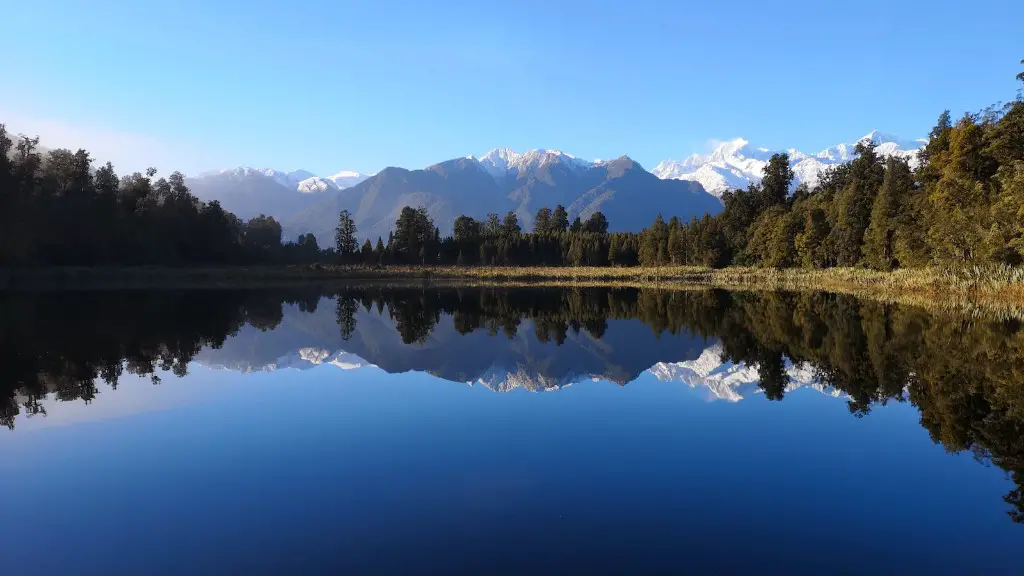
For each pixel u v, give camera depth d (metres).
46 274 67.31
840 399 13.52
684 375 16.72
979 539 6.75
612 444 10.38
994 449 9.92
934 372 16.05
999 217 34.97
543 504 7.75
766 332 25.48
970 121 44.16
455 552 6.44
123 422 11.87
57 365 18.00
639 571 6.01
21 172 68.88
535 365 18.66
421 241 122.38
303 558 6.36
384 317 34.59
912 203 49.25
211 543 6.73
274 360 19.38
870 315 29.55
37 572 6.13
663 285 70.00
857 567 6.14
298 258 120.75
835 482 8.52
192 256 94.69
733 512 7.48
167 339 23.86
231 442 10.55
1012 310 29.14
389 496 8.08
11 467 9.30
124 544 6.73
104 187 82.56
